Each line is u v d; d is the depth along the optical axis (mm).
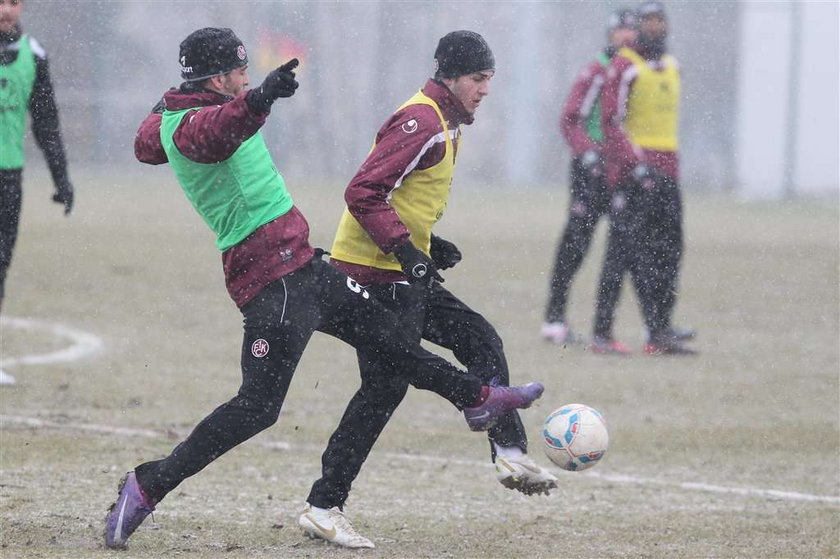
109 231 66188
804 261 61344
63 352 35406
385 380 18500
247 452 25375
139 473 17344
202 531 19000
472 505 21750
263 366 17062
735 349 39750
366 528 19750
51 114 30328
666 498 22781
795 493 23422
